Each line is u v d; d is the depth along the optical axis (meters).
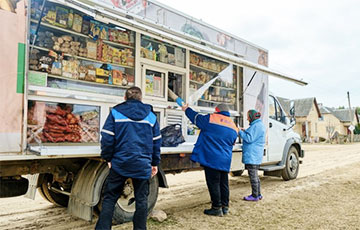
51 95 3.32
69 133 3.47
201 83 5.40
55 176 3.46
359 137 34.69
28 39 2.81
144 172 2.91
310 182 6.68
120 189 2.95
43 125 3.26
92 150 3.15
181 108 4.79
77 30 3.79
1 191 3.10
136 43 4.32
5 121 2.64
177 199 5.07
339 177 7.39
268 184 6.47
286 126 6.93
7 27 2.68
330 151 16.70
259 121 5.06
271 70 5.40
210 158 3.96
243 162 5.09
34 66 3.36
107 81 3.99
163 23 4.07
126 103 3.00
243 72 5.82
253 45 5.77
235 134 4.19
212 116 4.16
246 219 3.94
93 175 3.33
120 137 2.86
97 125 3.74
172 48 4.89
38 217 3.97
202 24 4.67
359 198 5.15
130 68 4.29
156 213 3.78
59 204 4.36
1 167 2.94
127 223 3.57
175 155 4.25
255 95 6.02
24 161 3.09
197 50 4.21
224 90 5.84
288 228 3.61
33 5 3.36
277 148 6.45
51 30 3.64
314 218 4.00
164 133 4.18
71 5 2.93
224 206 4.14
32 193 3.92
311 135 33.38
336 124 38.72
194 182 6.72
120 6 3.51
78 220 3.87
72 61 3.70
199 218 3.93
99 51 3.97
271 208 4.48
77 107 3.59
